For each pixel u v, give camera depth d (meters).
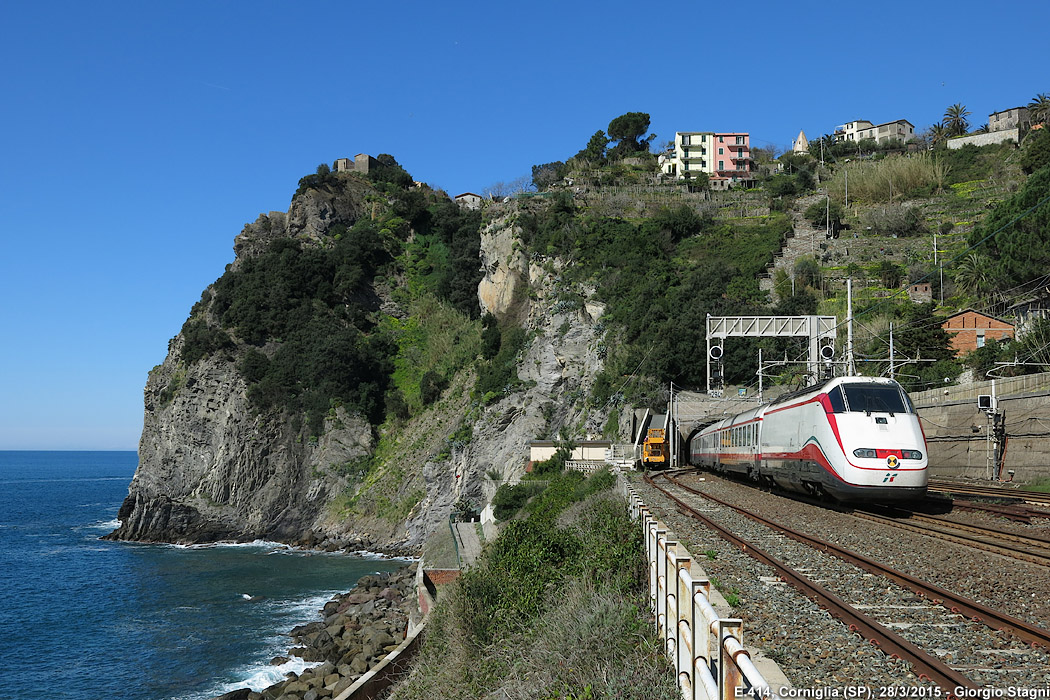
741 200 117.31
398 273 117.38
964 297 68.44
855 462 20.83
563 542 17.95
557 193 103.19
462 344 102.06
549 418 81.31
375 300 112.44
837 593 10.62
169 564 66.50
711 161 133.88
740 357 70.00
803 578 11.18
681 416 56.69
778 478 27.45
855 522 19.20
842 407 21.97
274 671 33.88
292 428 91.50
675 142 134.75
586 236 91.62
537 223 97.44
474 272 110.69
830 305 74.56
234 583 57.50
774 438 28.14
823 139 145.12
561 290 86.81
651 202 112.31
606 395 74.25
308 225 121.06
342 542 80.75
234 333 99.25
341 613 42.84
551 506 37.28
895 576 11.30
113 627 43.25
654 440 54.12
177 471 92.31
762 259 90.56
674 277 83.88
